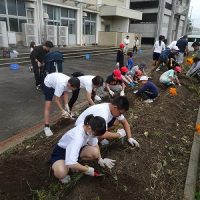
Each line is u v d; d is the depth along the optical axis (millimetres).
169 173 3479
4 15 14305
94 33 23656
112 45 23406
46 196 2803
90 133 2596
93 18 23000
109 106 3131
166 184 3262
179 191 3182
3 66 10844
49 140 4125
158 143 4070
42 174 3223
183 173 3551
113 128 4188
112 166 3279
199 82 8953
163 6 32719
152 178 3287
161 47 11430
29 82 8164
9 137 4281
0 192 2891
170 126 4852
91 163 3350
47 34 16484
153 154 3750
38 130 4559
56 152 2992
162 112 5367
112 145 3797
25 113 5418
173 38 42500
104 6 23031
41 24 16406
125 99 3025
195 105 6691
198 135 4730
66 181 2973
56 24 18422
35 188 2977
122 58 9500
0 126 4703
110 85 6582
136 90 7043
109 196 2861
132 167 3361
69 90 4359
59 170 2822
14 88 7348
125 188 3018
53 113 5484
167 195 3078
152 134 4266
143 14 36250
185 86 8070
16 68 10602
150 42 36344
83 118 3143
